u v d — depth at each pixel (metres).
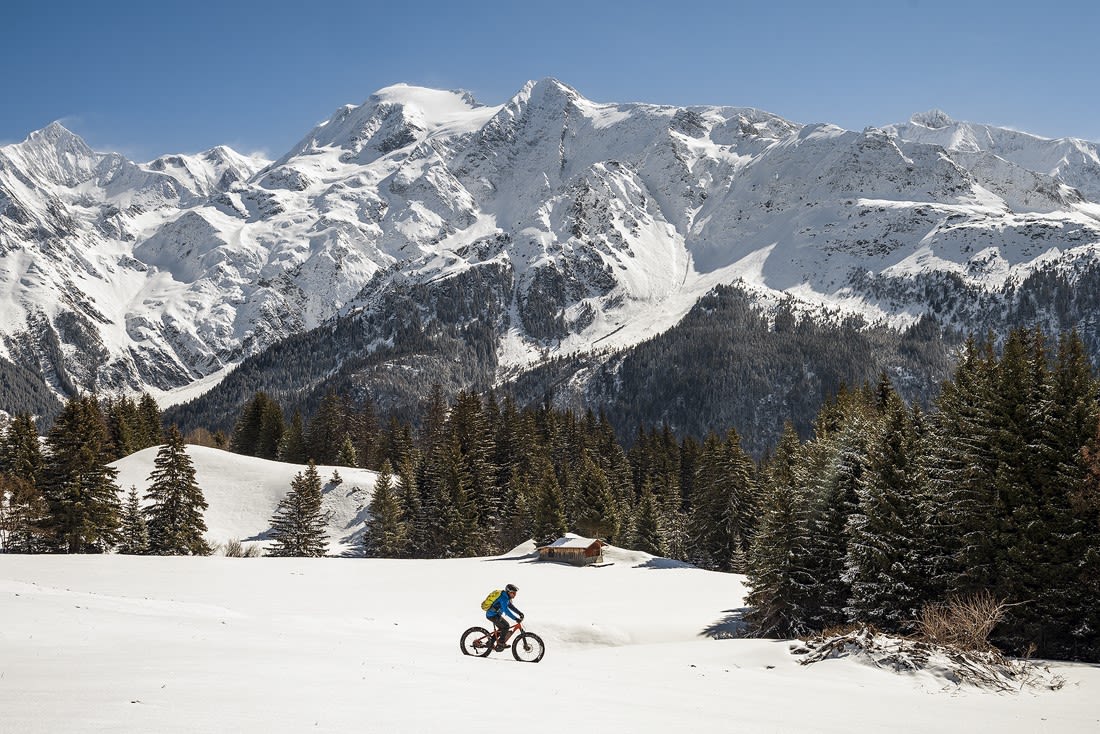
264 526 100.56
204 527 82.81
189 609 26.97
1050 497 31.52
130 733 8.30
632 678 17.62
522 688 14.07
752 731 11.84
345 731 9.16
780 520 40.44
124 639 17.55
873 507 35.62
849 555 36.47
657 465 123.31
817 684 18.25
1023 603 28.81
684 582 58.09
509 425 116.19
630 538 96.62
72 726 8.48
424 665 16.16
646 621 39.22
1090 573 30.12
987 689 18.83
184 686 11.48
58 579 46.38
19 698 10.01
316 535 87.94
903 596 33.97
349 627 26.19
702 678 18.36
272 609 38.50
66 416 75.19
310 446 135.38
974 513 33.56
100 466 75.81
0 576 46.22
